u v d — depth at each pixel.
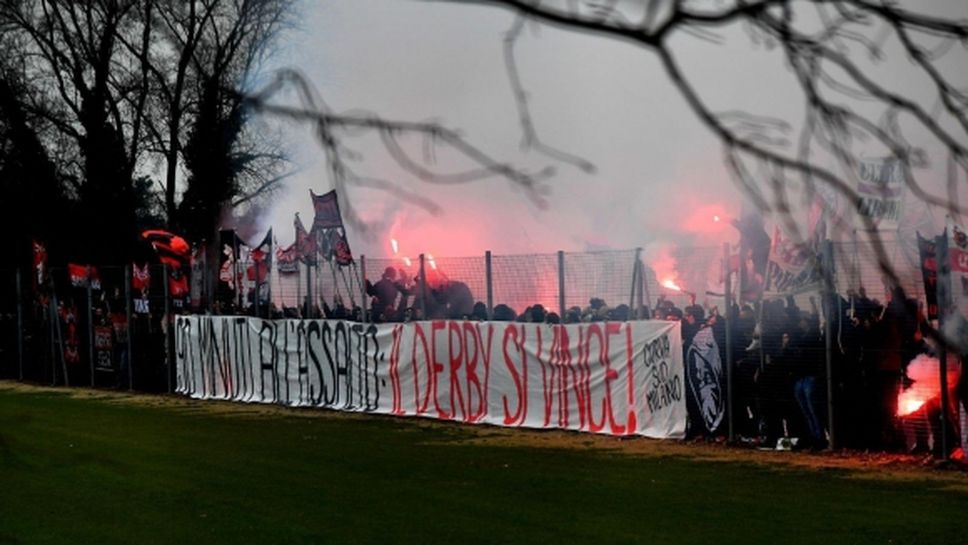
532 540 13.99
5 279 46.22
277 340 32.28
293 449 22.72
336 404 30.48
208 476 19.42
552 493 17.17
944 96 2.60
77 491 18.12
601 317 24.69
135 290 37.81
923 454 19.19
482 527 14.80
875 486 17.03
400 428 26.11
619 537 14.07
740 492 16.88
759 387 21.34
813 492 16.70
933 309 17.77
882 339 19.58
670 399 22.91
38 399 35.34
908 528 14.15
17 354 44.69
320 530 14.84
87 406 32.72
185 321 35.78
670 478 18.28
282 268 32.81
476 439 23.91
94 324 39.91
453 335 27.33
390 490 17.69
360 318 30.75
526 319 26.27
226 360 34.12
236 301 34.91
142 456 21.94
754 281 21.69
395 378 28.89
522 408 25.86
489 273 27.12
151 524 15.53
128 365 38.09
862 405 19.92
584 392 24.56
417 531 14.64
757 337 21.38
